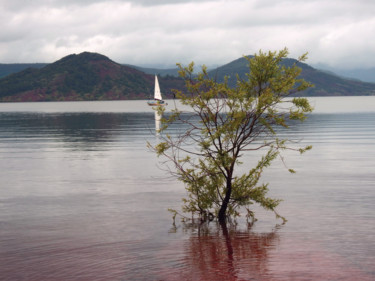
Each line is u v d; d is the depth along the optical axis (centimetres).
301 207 1474
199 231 1236
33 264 982
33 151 3231
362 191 1705
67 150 3275
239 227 1271
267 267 938
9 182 1989
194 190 1389
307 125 5741
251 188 1404
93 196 1691
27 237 1180
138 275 912
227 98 1322
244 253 1033
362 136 4084
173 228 1266
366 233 1169
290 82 1308
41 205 1551
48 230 1248
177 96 1337
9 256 1034
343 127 5316
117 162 2602
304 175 2089
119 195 1706
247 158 2700
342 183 1875
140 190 1798
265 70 1336
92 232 1223
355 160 2570
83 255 1036
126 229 1256
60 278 903
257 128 1345
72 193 1748
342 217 1337
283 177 2047
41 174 2198
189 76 1331
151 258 1011
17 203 1583
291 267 935
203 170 1395
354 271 905
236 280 873
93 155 2955
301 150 1328
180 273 916
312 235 1163
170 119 1355
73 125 6444
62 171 2288
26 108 18562
